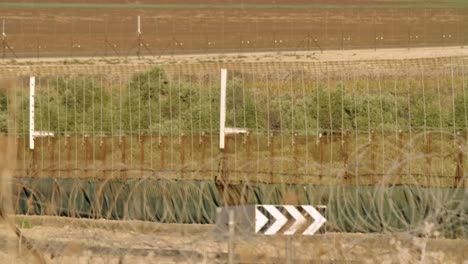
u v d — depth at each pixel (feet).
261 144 168.86
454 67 211.61
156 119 195.52
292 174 104.78
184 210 84.89
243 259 71.97
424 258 71.77
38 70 255.70
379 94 192.65
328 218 80.79
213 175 106.83
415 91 203.92
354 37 442.91
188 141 172.24
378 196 84.43
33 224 85.76
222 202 90.27
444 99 197.06
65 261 75.61
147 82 207.82
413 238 73.41
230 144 165.89
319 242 72.59
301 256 72.18
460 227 76.48
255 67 237.25
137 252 76.28
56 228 84.02
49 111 178.81
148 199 86.48
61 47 425.69
